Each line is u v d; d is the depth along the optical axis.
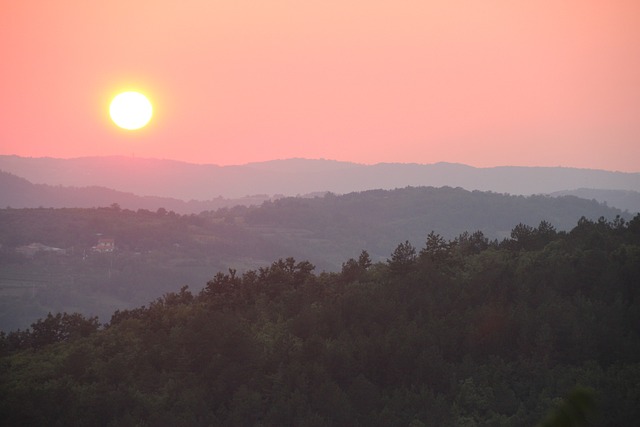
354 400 125.62
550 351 133.62
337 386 124.62
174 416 121.88
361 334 143.25
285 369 131.50
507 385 127.75
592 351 132.12
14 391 127.75
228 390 131.88
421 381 130.88
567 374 125.06
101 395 126.75
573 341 133.88
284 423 120.69
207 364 138.12
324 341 140.25
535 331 137.38
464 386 127.44
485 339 138.88
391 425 119.94
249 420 124.38
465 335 139.38
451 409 122.69
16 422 120.50
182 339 144.12
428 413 121.25
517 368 131.50
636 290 149.12
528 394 128.50
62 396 126.00
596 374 123.12
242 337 139.00
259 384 131.25
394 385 132.88
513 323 139.75
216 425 122.12
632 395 113.94
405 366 132.62
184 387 132.12
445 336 139.00
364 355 133.75
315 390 125.88
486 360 136.00
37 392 125.69
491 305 145.75
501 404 125.06
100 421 124.81
